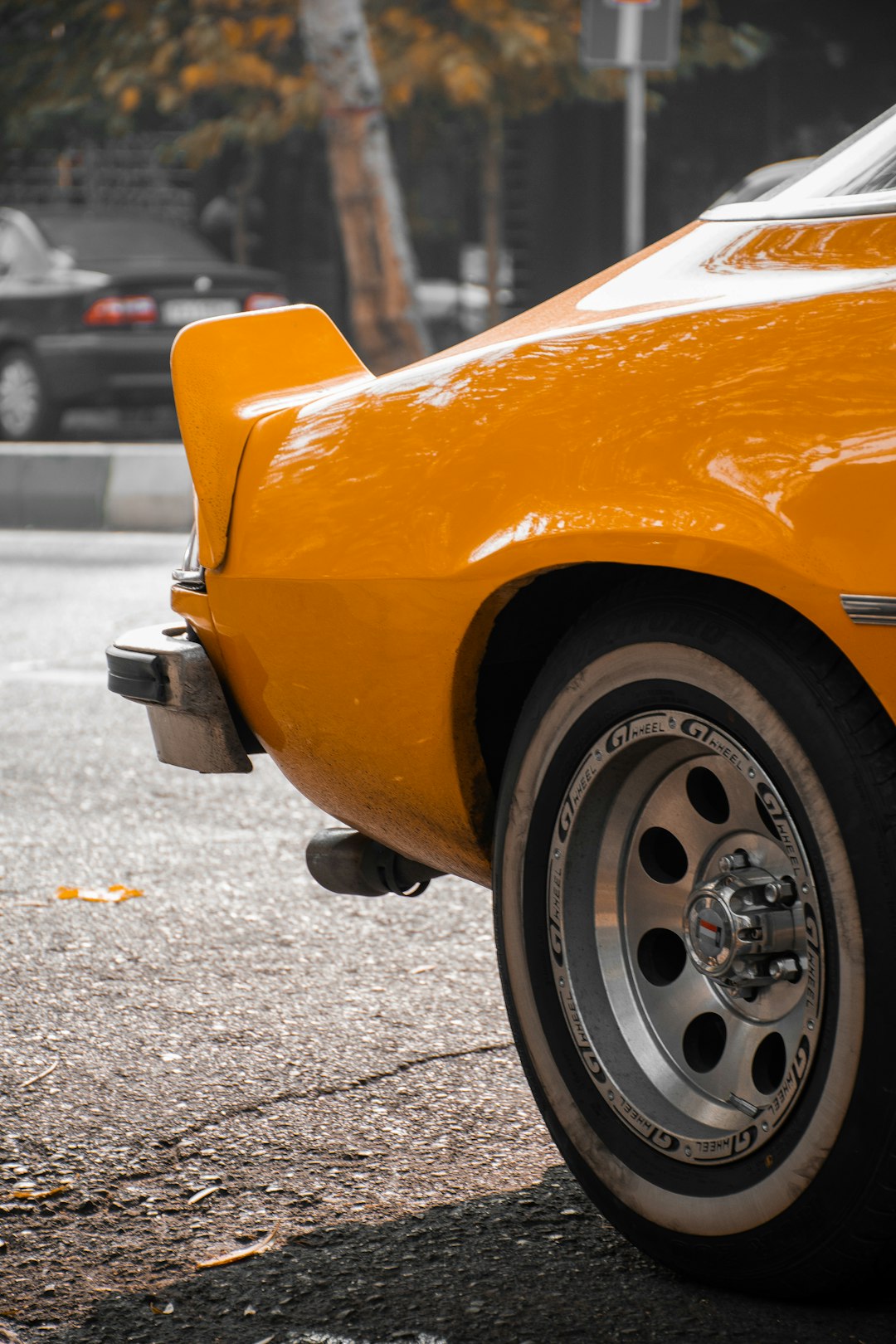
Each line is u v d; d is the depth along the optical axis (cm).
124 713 761
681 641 263
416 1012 404
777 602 256
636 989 285
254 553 316
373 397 304
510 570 272
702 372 257
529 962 293
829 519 236
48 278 1827
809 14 2400
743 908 263
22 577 1150
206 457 329
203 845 561
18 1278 282
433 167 2628
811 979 249
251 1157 327
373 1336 261
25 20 2150
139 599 1055
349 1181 316
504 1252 288
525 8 1986
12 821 590
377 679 298
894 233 262
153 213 2831
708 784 279
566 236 2533
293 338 343
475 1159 325
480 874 314
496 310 2233
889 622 230
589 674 278
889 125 285
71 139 2562
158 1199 310
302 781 332
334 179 1659
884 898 240
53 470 1434
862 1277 254
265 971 435
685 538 249
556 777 285
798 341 250
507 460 276
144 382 1797
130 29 2055
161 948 455
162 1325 266
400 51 1952
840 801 244
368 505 296
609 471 262
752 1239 260
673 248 297
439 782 300
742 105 2455
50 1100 355
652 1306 268
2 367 1852
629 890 286
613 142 2497
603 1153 283
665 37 1309
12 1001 414
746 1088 266
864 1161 244
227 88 2094
